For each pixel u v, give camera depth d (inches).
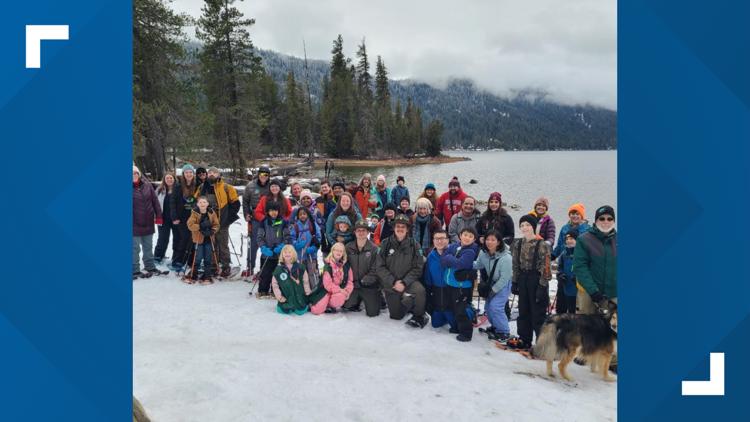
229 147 1039.0
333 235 264.8
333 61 2549.2
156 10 622.8
